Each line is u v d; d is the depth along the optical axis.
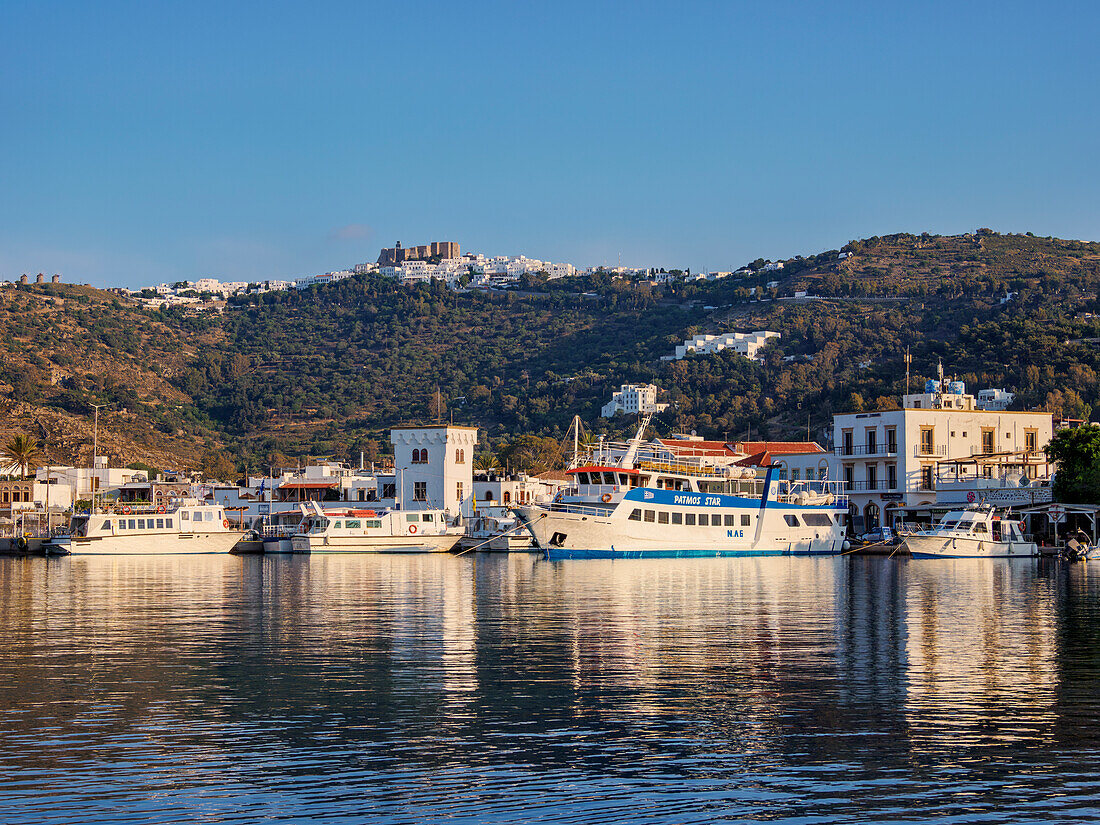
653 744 29.12
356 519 126.56
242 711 32.59
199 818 24.00
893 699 33.78
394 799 25.09
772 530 107.75
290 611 57.97
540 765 27.41
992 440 132.62
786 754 28.19
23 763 27.59
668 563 97.94
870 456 131.12
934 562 100.31
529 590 69.88
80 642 45.97
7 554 128.62
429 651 42.94
